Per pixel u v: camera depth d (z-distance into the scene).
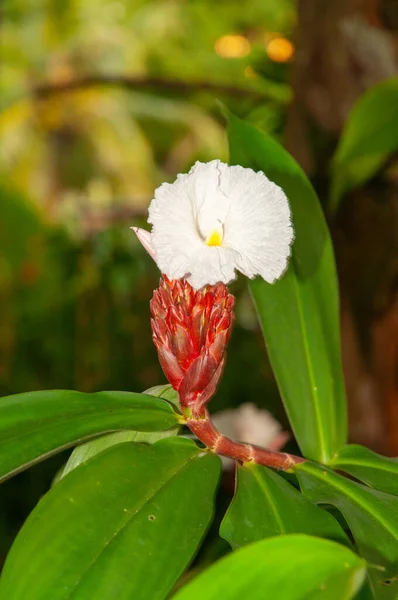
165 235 0.66
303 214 0.81
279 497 0.67
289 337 0.79
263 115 1.82
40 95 2.21
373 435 1.30
